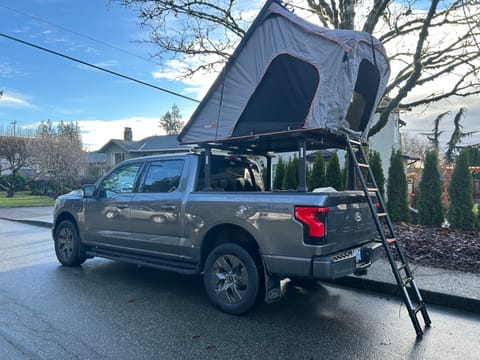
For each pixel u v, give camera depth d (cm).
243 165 591
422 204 986
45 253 802
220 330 395
